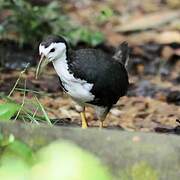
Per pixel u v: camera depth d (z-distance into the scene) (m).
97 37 17.55
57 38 9.29
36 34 16.41
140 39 19.19
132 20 21.11
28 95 12.87
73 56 9.48
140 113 12.79
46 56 9.34
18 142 4.84
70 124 10.57
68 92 9.84
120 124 11.70
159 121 12.23
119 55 10.98
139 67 17.19
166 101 14.38
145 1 23.61
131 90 15.12
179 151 5.11
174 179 4.98
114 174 5.03
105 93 9.75
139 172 5.02
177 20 20.67
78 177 3.64
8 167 3.80
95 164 3.75
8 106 7.59
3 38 16.19
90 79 9.48
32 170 3.90
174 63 17.75
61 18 17.55
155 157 5.06
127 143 5.16
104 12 17.27
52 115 11.43
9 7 16.05
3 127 5.38
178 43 18.67
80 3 22.44
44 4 19.19
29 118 8.61
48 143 5.22
